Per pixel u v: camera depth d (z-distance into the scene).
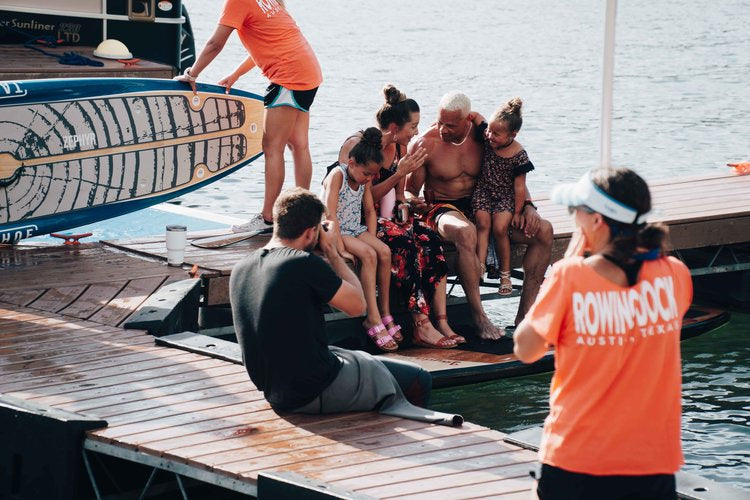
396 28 46.50
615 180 4.36
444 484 5.80
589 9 57.97
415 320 9.77
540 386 9.45
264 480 5.73
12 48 13.04
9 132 9.57
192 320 9.17
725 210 11.95
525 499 5.62
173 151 10.68
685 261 12.60
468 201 10.16
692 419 8.95
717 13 55.56
